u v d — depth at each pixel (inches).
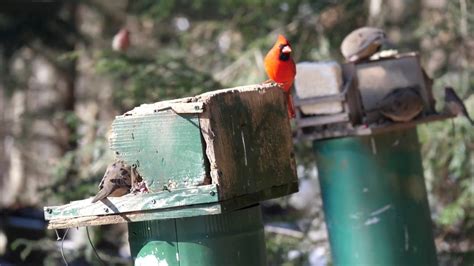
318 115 335.6
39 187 516.4
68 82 708.0
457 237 485.4
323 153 340.5
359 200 332.5
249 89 245.9
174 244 231.1
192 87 492.1
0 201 732.7
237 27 572.1
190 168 230.5
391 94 337.1
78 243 534.3
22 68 655.1
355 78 340.2
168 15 599.2
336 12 553.9
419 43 535.8
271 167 250.2
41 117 609.0
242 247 235.6
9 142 687.7
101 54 514.0
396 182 332.2
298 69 334.3
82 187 495.2
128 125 234.1
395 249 330.6
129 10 656.4
